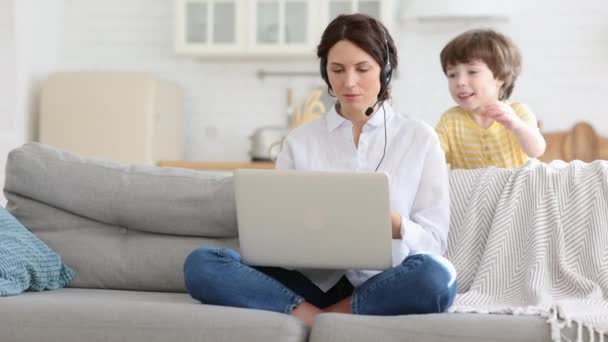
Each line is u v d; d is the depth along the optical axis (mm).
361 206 1944
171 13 5262
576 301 2070
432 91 4992
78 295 2295
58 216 2529
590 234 2301
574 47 4844
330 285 2215
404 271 1979
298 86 5207
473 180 2504
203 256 2096
